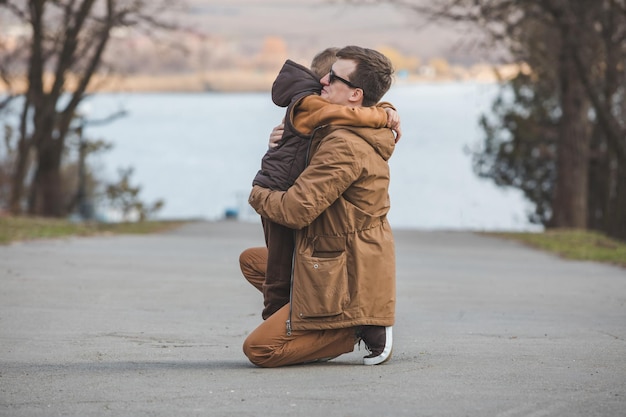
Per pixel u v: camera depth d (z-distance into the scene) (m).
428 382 6.32
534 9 29.31
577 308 11.16
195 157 115.38
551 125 41.12
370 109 6.48
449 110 183.25
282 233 6.63
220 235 24.86
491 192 77.62
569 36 28.94
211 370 6.78
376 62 6.59
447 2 28.42
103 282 12.74
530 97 40.75
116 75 36.84
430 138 134.62
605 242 23.56
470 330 9.21
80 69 36.00
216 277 13.79
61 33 34.00
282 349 6.66
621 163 33.00
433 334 8.91
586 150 33.19
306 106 6.48
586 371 6.80
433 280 14.36
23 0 32.66
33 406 5.63
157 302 11.02
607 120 31.34
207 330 9.07
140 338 8.51
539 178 42.53
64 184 45.56
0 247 17.66
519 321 9.93
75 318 9.60
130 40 35.31
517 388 6.16
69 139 41.25
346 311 6.50
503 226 54.47
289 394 5.93
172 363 7.20
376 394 5.93
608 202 38.34
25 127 35.72
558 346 8.10
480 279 14.66
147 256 17.00
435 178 88.81
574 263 18.22
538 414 5.48
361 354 7.58
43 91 35.03
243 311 10.43
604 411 5.56
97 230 24.48
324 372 6.64
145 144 135.00
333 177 6.28
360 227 6.47
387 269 6.57
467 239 25.72
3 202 40.88
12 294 11.20
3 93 35.31
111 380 6.39
